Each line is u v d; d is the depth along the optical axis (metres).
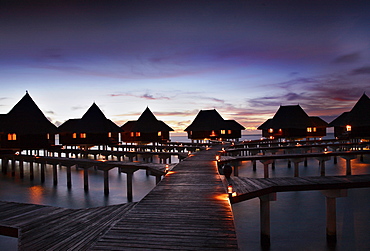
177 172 15.31
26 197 24.39
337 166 39.31
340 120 53.72
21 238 8.00
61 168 42.72
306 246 13.85
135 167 22.72
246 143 46.62
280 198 22.22
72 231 8.45
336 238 14.60
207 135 54.97
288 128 53.81
